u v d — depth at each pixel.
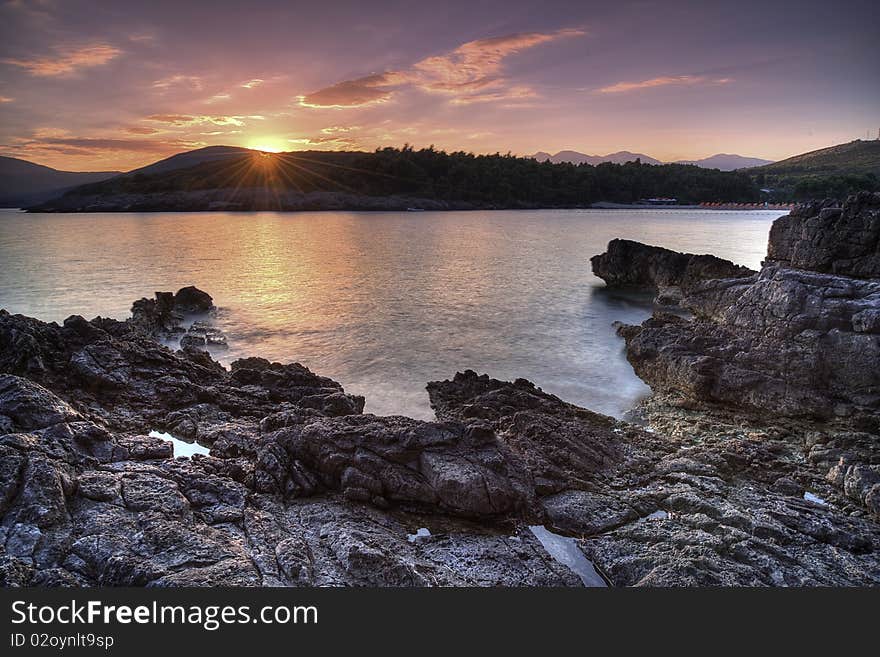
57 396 17.88
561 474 16.94
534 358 34.28
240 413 20.41
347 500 15.05
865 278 28.28
